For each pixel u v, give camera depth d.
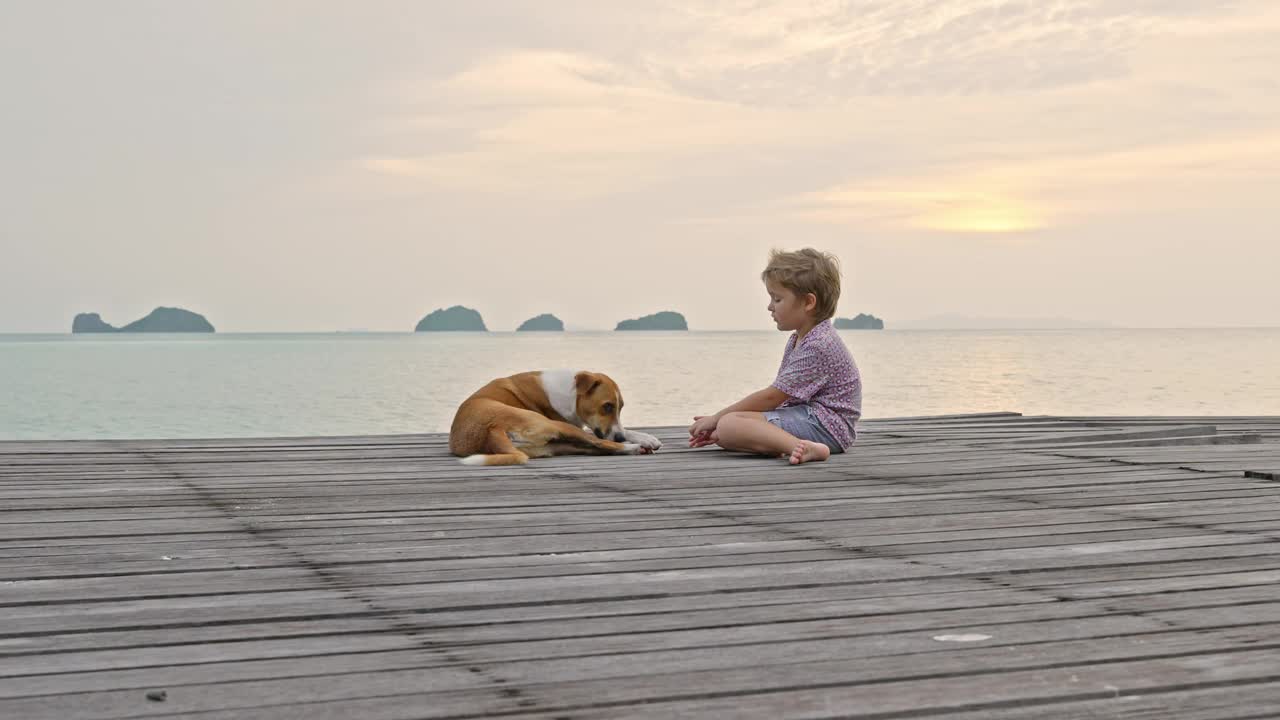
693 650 2.45
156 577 3.19
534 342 148.50
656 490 5.00
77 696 2.12
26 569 3.29
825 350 6.36
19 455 6.52
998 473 5.58
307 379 41.66
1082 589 3.02
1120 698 2.12
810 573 3.24
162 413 25.09
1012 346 93.81
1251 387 31.19
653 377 39.41
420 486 5.14
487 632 2.61
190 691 2.16
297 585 3.09
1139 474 5.51
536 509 4.45
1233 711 2.03
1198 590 3.00
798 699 2.12
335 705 2.08
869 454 6.46
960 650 2.44
